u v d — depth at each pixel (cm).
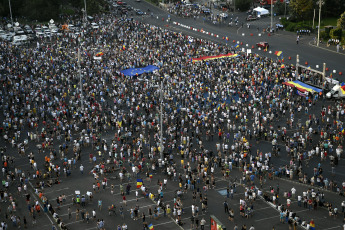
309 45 19500
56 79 15725
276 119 12462
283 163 10288
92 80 15762
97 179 9681
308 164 10225
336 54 18100
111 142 11512
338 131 11494
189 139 11162
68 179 9938
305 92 13488
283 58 17775
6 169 10156
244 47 19500
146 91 14500
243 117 12531
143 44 19675
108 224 8300
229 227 8106
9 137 11888
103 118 12481
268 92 13888
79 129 12200
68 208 8794
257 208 8662
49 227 8262
